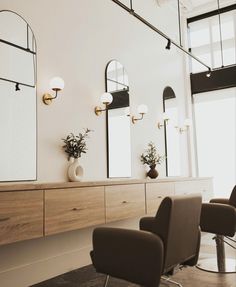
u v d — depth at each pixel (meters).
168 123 5.04
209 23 5.87
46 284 2.60
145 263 1.56
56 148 3.00
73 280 2.67
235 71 5.39
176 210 1.63
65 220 2.35
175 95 5.38
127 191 3.07
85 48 3.49
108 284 2.52
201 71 5.78
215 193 5.54
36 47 2.91
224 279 2.55
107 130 3.67
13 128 2.63
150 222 2.12
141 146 4.32
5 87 2.60
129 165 4.02
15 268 2.54
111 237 1.69
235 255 3.25
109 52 3.87
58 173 2.99
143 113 4.15
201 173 5.70
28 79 2.80
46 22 3.04
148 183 3.40
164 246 1.59
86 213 2.55
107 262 1.70
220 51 5.70
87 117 3.41
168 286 2.39
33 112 2.81
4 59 2.62
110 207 2.82
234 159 5.39
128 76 4.20
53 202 2.27
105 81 3.73
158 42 4.99
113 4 4.01
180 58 5.68
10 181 2.57
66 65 3.22
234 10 5.63
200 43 5.94
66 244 3.04
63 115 3.12
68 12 3.31
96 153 3.50
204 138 5.71
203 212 2.69
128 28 4.29
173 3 5.39
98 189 2.71
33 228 2.10
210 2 5.61
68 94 3.21
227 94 5.51
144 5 4.75
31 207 2.10
